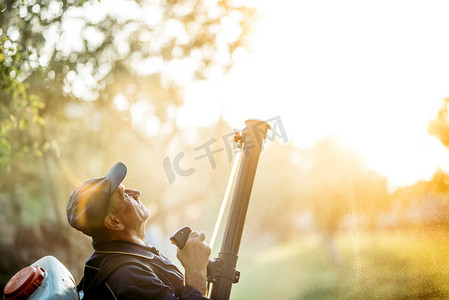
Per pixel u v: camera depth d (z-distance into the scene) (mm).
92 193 3006
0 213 14164
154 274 2934
